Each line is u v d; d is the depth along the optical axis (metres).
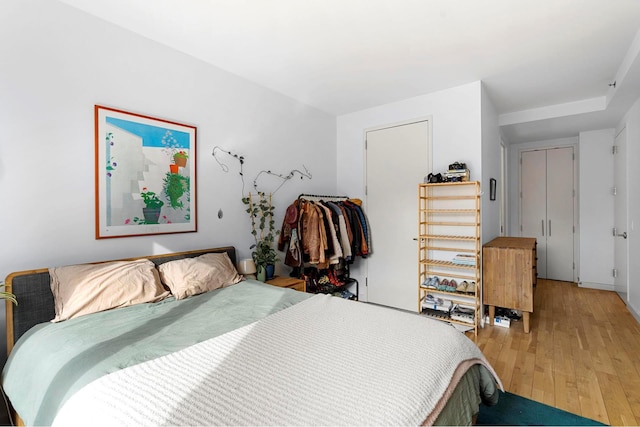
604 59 2.69
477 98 3.14
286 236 3.33
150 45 2.35
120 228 2.17
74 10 1.96
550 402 1.88
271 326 1.55
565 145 5.07
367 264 4.05
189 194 2.59
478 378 1.51
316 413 0.89
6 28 1.71
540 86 3.29
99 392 0.98
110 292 1.80
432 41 2.39
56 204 1.90
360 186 4.12
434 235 3.39
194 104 2.63
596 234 4.61
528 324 2.94
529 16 2.07
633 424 1.68
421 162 3.56
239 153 3.01
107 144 2.11
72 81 1.95
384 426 0.86
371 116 3.99
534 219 5.35
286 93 3.47
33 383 1.25
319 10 2.00
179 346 1.33
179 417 0.87
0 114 1.70
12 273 1.67
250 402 0.94
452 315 3.07
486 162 3.38
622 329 3.01
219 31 2.25
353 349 1.30
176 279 2.13
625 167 3.74
